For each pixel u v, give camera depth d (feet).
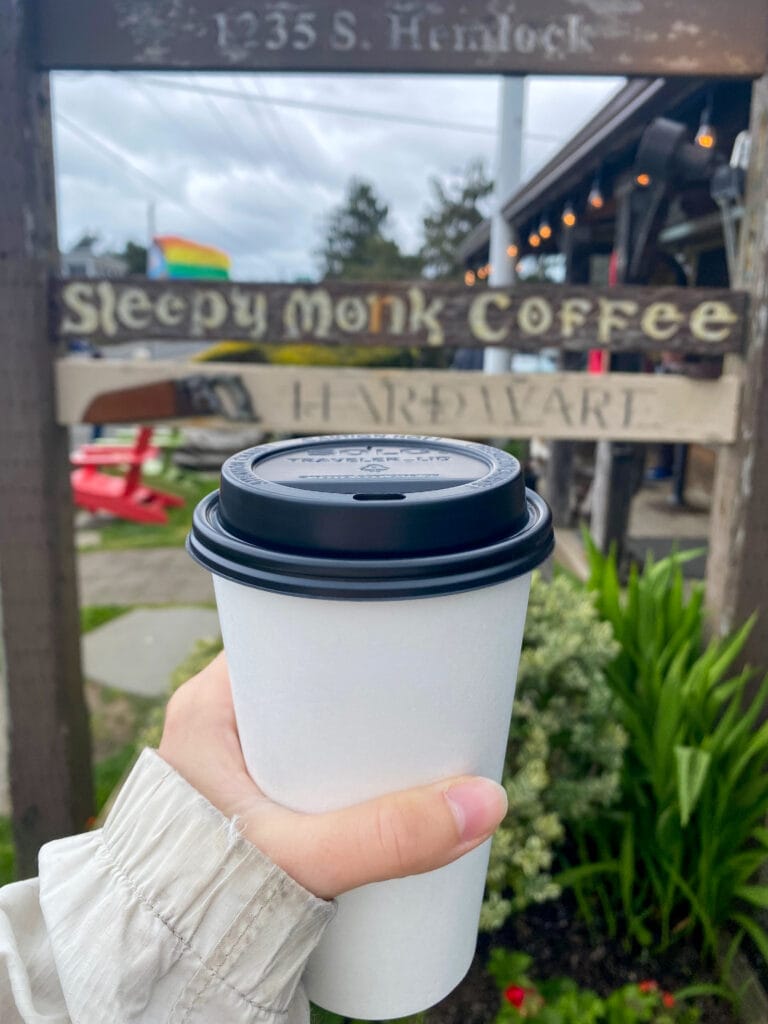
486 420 8.16
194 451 34.35
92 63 7.28
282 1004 2.21
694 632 7.64
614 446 17.21
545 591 7.59
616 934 7.00
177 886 2.21
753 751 6.25
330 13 7.22
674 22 7.20
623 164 16.29
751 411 7.62
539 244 30.71
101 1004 2.09
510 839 6.29
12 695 7.94
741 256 7.91
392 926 2.41
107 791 9.62
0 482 7.66
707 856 6.41
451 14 7.21
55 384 7.82
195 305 7.84
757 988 6.26
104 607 17.29
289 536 1.99
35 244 7.45
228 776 2.46
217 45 7.26
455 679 2.11
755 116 7.52
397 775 2.18
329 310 7.91
